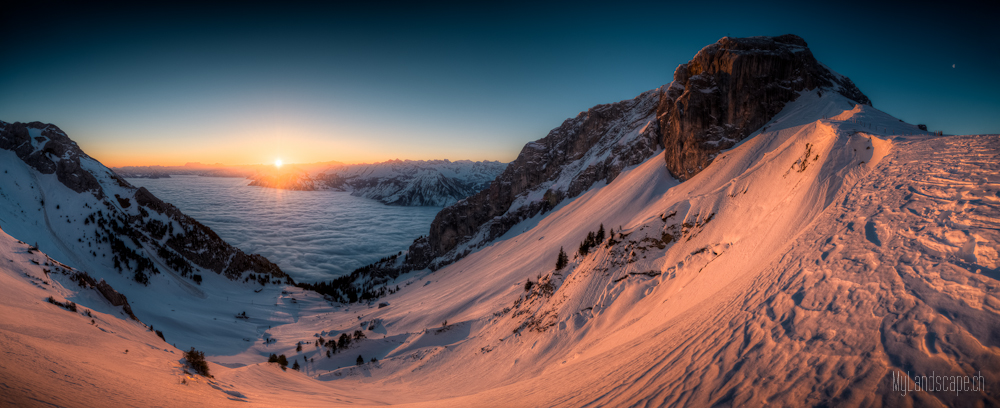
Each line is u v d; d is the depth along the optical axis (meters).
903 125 54.88
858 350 9.98
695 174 114.19
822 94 104.25
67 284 68.44
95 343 26.30
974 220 13.60
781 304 14.57
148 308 121.25
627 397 13.38
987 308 9.35
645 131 171.75
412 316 117.44
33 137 197.88
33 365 13.48
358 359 85.56
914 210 16.92
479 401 21.33
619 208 126.12
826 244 17.84
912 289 11.38
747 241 38.03
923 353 8.88
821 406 8.62
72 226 161.88
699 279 38.06
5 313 27.14
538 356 49.56
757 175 59.66
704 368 12.92
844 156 39.59
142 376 18.11
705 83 119.12
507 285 113.88
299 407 19.03
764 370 11.08
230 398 18.53
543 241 147.25
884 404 7.97
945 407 7.40
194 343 95.69
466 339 78.00
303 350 105.06
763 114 110.25
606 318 49.59
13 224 142.62
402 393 45.03
